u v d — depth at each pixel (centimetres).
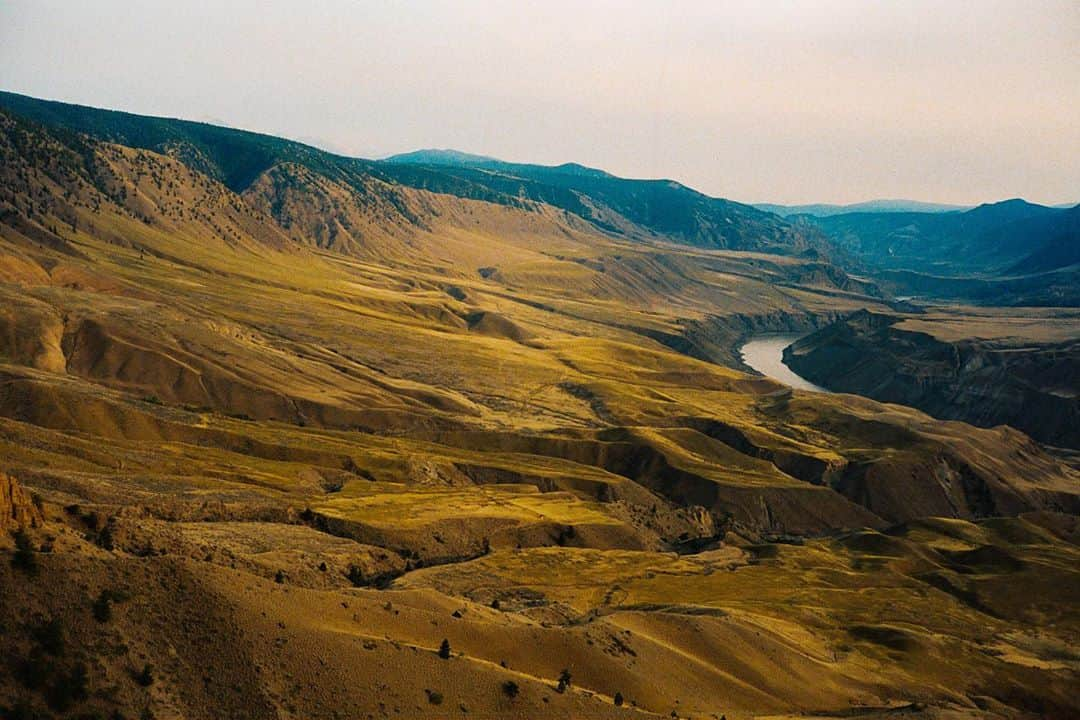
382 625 9125
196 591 7925
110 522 11094
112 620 7319
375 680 7838
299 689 7419
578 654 10306
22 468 15062
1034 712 14450
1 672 6669
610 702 9144
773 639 13888
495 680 8456
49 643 6938
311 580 13425
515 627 10425
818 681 12900
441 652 8569
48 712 6544
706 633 12838
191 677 7206
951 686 14638
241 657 7488
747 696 11450
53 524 8638
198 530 14538
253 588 8488
